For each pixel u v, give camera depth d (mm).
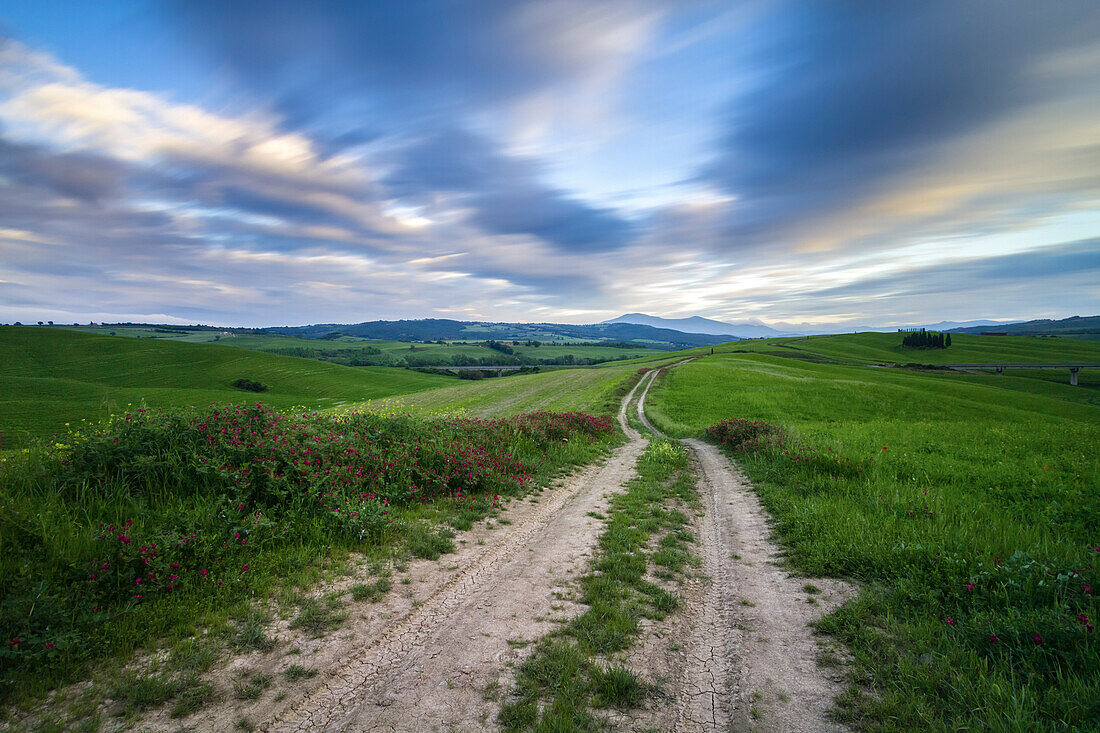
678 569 6539
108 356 98938
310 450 8508
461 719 3557
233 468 7258
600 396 42719
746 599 5660
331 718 3553
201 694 3725
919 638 4473
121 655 4129
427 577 6062
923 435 18859
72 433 7254
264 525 6293
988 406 36969
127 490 6488
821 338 183000
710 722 3564
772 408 33156
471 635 4711
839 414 32344
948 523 7496
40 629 4125
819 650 4496
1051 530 7820
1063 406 44812
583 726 3484
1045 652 3953
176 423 7816
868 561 6363
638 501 10031
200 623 4688
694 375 51656
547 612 5203
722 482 12406
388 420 11984
